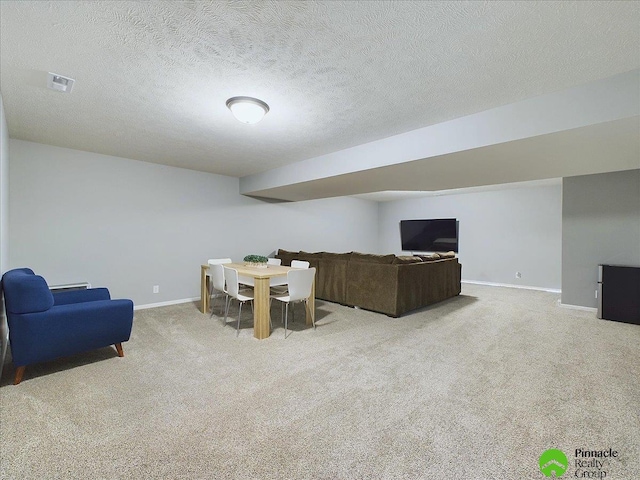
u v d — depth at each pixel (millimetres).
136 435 1648
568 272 4723
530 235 6781
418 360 2680
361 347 2994
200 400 2008
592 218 4512
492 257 7297
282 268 3916
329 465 1444
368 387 2195
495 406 1954
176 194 4816
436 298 5082
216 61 1890
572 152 2746
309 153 3943
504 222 7125
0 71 2014
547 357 2762
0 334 2359
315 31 1598
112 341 2621
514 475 1387
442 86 2176
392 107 2527
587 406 1956
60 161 3756
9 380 2248
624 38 1624
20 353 2178
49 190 3688
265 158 4219
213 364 2568
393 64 1901
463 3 1391
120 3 1408
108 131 3160
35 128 3092
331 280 5039
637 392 2133
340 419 1810
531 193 6777
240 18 1503
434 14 1462
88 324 2455
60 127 3057
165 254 4703
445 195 8062
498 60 1849
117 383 2227
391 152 3271
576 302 4652
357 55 1810
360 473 1396
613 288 4020
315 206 7410
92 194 4004
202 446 1568
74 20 1526
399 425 1754
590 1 1361
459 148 2744
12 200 3447
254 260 4234
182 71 2010
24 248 3527
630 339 3270
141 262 4453
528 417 1835
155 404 1954
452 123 2793
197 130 3113
